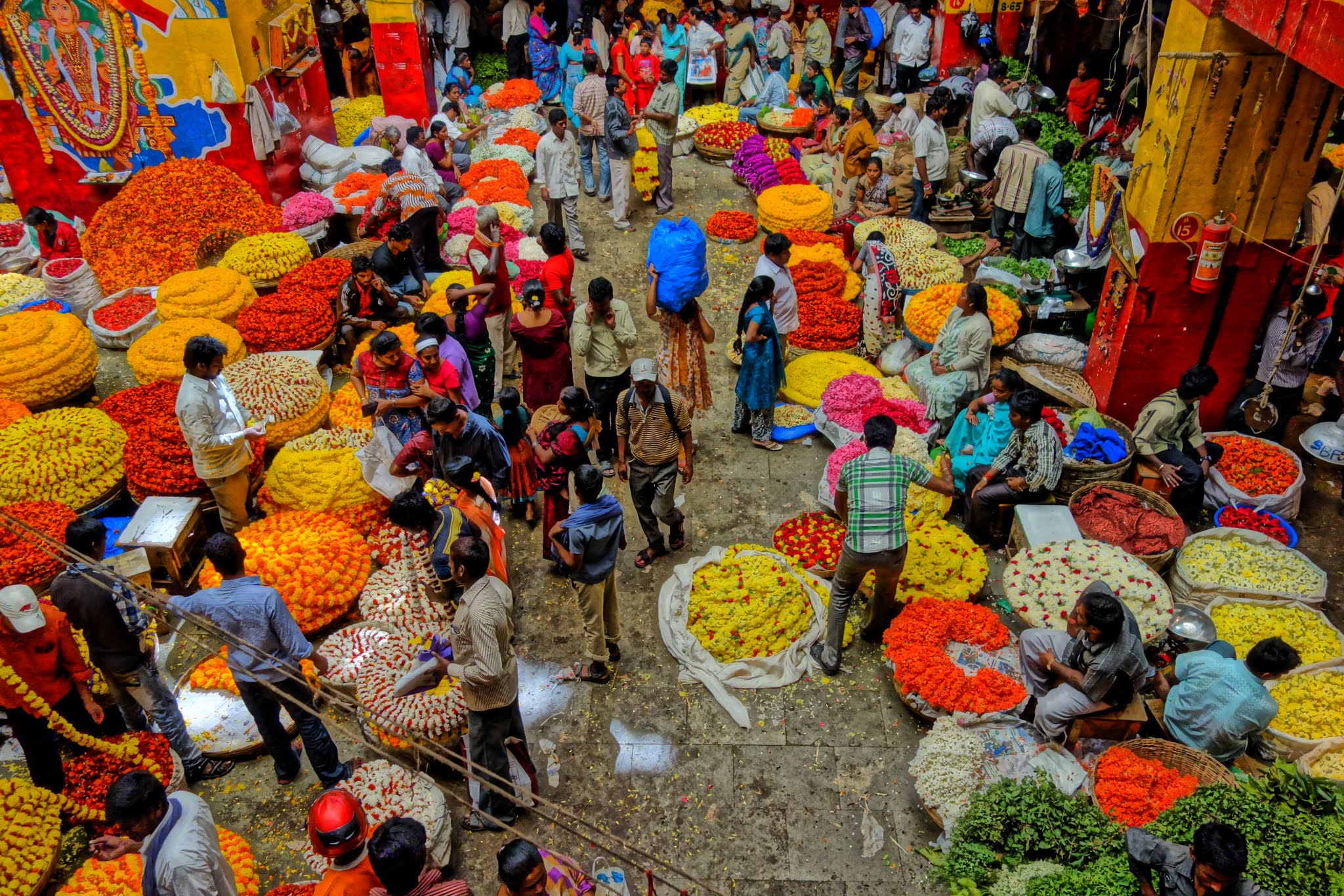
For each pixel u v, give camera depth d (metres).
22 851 5.40
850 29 17.48
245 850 5.51
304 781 6.28
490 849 5.87
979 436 8.08
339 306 10.04
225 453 7.34
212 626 4.59
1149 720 6.32
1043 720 5.99
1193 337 8.43
